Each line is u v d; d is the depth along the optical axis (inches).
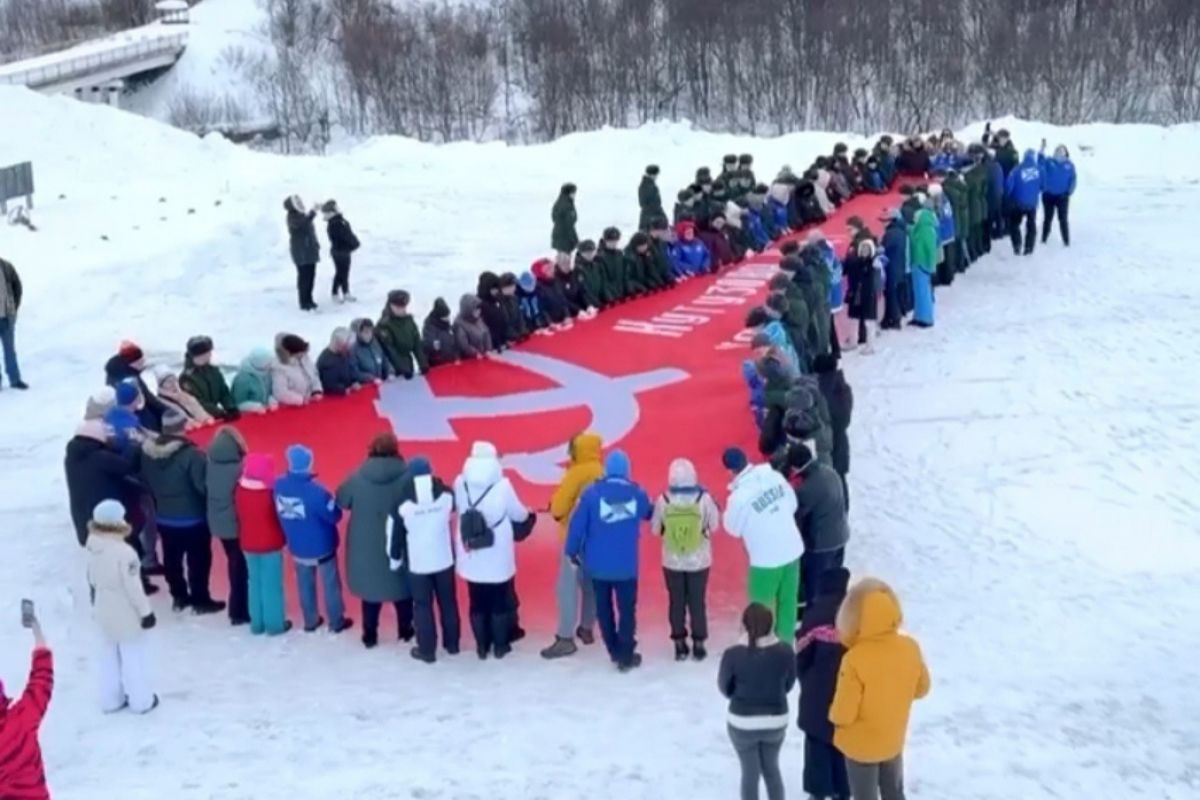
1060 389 687.7
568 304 755.4
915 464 595.8
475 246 1056.2
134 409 489.7
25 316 828.6
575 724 373.1
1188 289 877.8
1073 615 444.1
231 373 715.4
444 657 427.8
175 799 335.6
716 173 1331.2
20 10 3412.9
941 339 784.9
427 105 2785.4
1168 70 2484.0
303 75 2997.0
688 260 855.1
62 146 1355.8
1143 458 590.2
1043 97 2472.9
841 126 2554.1
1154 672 398.0
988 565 490.3
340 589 448.5
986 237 982.4
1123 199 1194.0
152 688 403.2
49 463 602.2
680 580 411.2
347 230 884.0
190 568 461.7
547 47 2792.8
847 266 756.6
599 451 426.6
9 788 270.5
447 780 342.0
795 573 407.5
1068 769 339.9
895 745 289.4
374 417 592.4
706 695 390.3
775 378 509.7
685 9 2711.6
